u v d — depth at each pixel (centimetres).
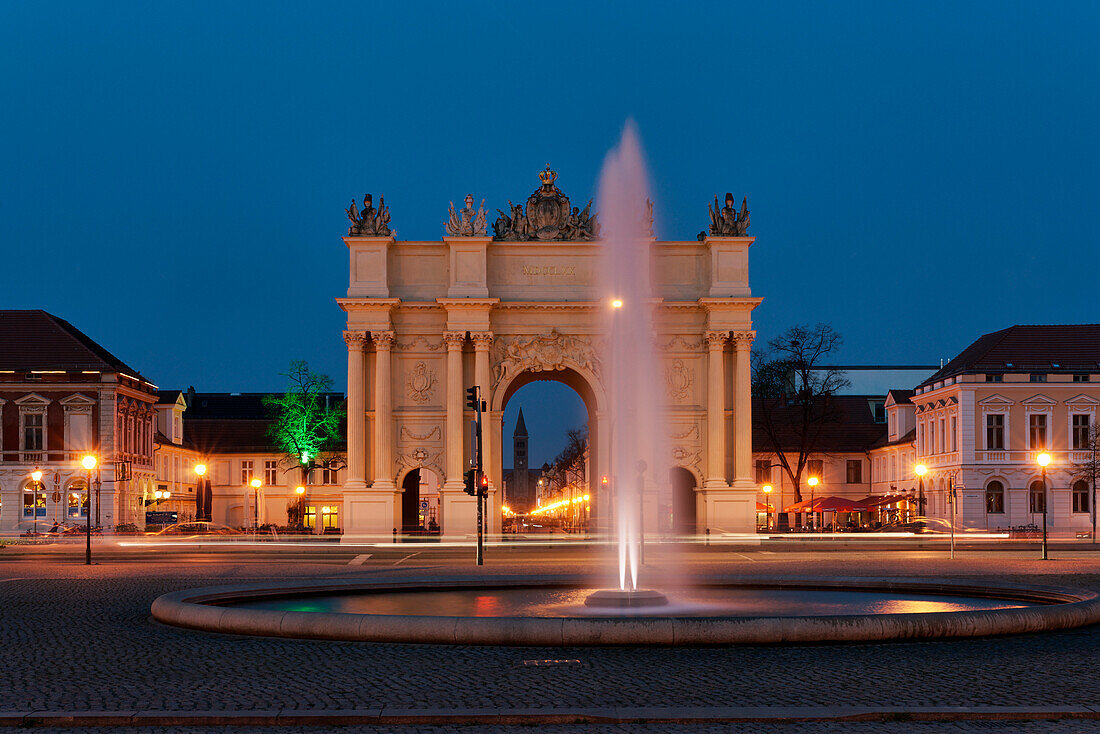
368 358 8106
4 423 9275
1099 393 9275
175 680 1719
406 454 8062
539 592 3059
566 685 1652
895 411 11225
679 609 2605
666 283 8169
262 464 12362
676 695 1577
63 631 2370
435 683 1670
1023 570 4403
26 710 1490
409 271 8138
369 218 8112
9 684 1703
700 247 8162
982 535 8650
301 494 10944
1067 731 1380
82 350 9519
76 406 9300
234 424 12631
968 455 9244
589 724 1426
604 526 7862
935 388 9938
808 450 10594
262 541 8200
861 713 1441
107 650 2061
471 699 1551
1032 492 9256
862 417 12369
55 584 3769
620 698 1556
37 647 2116
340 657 1916
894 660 1869
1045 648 2003
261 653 1981
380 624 2078
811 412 10806
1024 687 1633
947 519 9519
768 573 4188
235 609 2314
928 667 1800
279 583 3034
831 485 11688
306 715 1439
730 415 8119
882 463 11419
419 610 2617
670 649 1983
